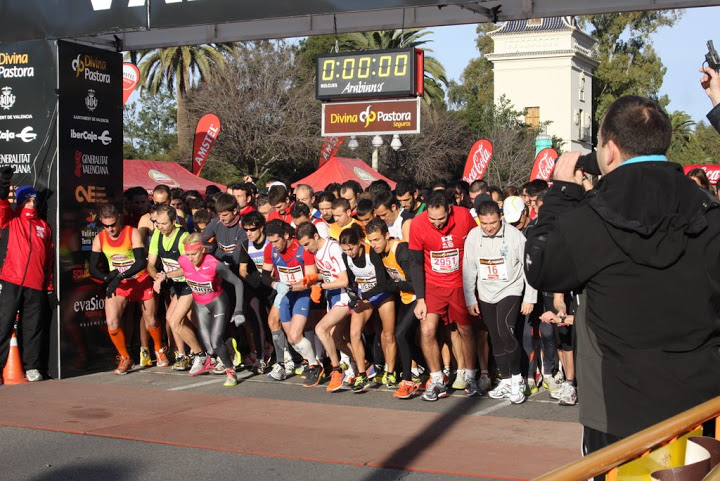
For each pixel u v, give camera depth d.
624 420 2.51
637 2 7.62
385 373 8.63
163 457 5.85
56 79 8.78
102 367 9.37
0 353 8.73
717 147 70.69
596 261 2.52
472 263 7.43
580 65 53.16
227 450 6.01
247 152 40.25
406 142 43.12
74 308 9.01
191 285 8.34
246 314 9.21
